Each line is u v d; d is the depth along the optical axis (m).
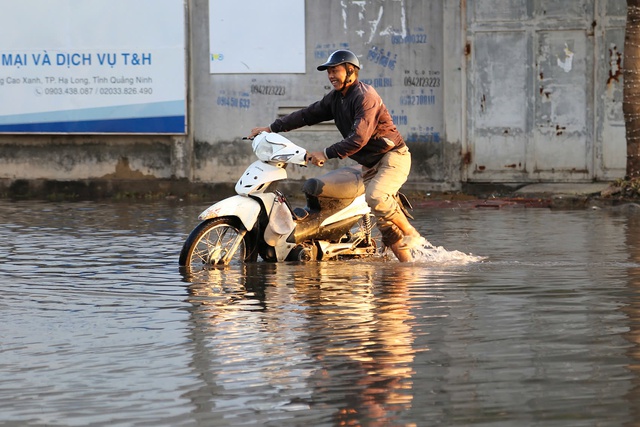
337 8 40.19
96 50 40.44
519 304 17.91
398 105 40.44
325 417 12.02
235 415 12.12
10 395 12.99
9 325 16.83
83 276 21.42
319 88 40.47
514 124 39.88
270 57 40.31
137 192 40.91
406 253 23.48
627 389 12.84
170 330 16.34
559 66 39.53
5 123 40.78
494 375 13.55
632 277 20.52
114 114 40.56
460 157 40.09
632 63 35.88
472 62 39.88
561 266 22.11
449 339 15.49
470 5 39.66
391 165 23.33
